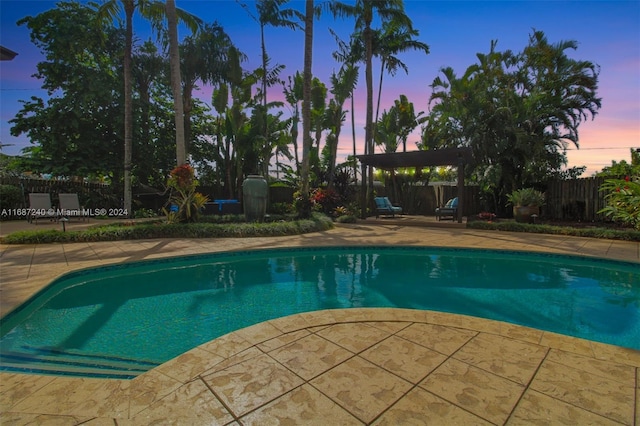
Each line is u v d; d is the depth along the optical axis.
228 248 6.62
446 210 12.04
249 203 10.49
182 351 2.76
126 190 12.48
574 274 5.46
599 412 1.61
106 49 14.25
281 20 14.56
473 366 2.05
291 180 17.45
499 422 1.53
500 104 13.12
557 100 12.50
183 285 4.79
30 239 6.86
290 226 8.93
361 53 15.37
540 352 2.25
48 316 3.54
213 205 13.12
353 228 10.47
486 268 5.86
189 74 14.87
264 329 2.63
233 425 1.52
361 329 2.64
